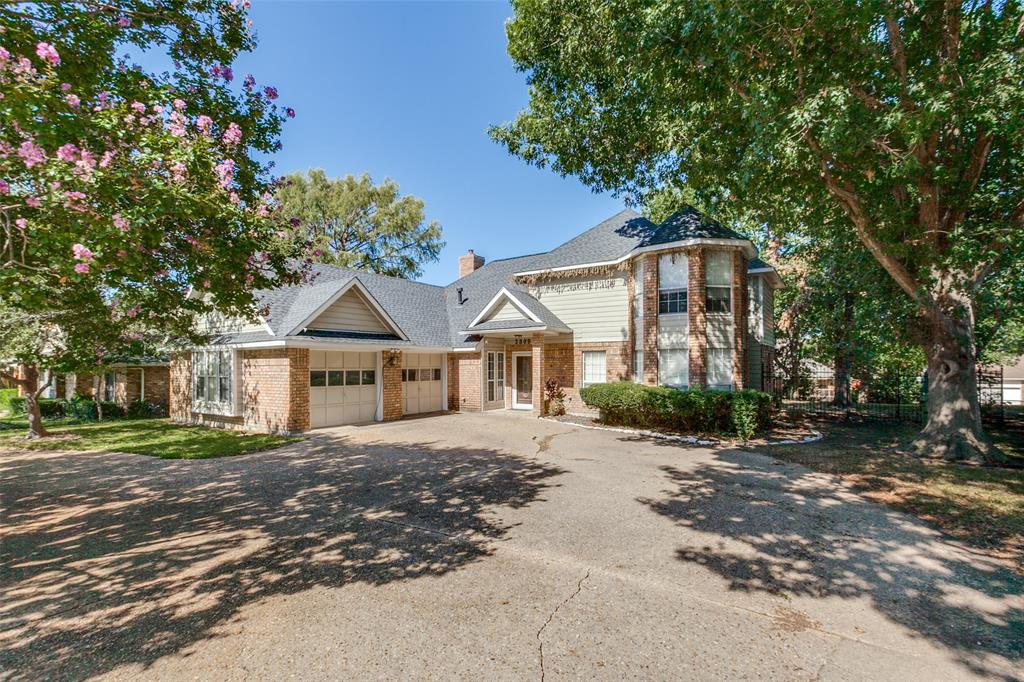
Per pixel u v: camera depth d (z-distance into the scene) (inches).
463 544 207.2
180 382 671.8
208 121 197.3
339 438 488.4
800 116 255.3
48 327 463.5
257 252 262.2
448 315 831.7
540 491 291.7
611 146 552.4
